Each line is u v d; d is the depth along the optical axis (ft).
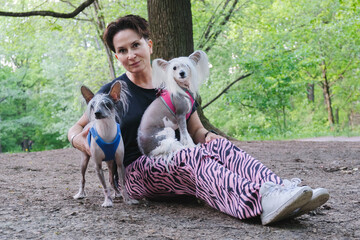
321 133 59.00
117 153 10.17
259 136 55.06
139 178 10.74
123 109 10.88
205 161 9.41
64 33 59.67
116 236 7.86
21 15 31.55
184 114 10.76
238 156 9.53
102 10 47.85
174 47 26.78
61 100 88.84
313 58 53.57
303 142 33.53
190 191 10.14
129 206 10.46
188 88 10.92
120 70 61.62
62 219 9.03
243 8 50.34
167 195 10.81
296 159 21.33
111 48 11.30
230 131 70.38
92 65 65.26
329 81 83.82
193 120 11.52
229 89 58.44
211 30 48.91
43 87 101.71
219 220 9.15
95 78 65.31
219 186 9.03
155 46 27.02
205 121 32.30
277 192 8.23
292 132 60.39
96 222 8.82
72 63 87.61
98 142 9.86
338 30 57.57
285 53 50.57
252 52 54.03
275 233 8.14
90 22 55.36
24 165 21.47
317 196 8.26
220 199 9.14
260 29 55.42
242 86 57.67
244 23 52.42
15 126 94.63
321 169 18.21
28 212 9.64
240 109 65.41
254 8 51.65
